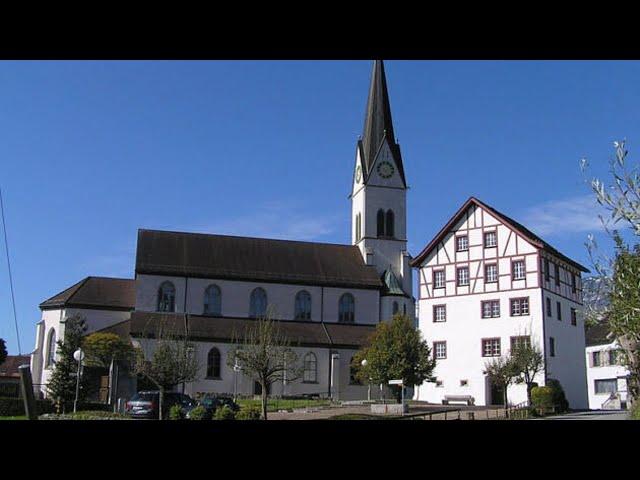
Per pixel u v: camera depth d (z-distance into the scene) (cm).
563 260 5925
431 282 6041
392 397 6494
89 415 3769
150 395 3900
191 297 6819
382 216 7838
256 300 7031
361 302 7312
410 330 5338
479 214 5869
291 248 7550
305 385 6500
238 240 7412
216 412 3459
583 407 6003
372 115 8106
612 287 1196
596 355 7306
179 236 7225
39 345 6500
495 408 4847
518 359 4850
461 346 5781
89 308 6550
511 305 5594
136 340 6031
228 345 6378
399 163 7975
